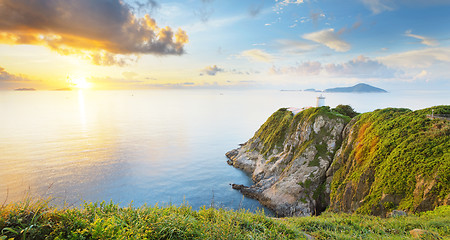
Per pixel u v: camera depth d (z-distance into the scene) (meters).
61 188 60.28
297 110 81.56
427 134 31.25
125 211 7.59
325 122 56.16
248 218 9.40
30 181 64.25
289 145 65.00
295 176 51.28
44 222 5.34
